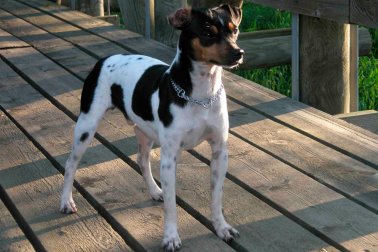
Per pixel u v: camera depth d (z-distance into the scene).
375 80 8.30
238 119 6.17
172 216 4.09
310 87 6.58
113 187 4.96
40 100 6.84
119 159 5.43
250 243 4.16
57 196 4.86
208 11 3.95
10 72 7.76
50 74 7.62
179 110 3.97
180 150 4.09
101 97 4.53
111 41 8.85
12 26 9.87
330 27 6.36
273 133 5.84
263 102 6.56
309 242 4.16
